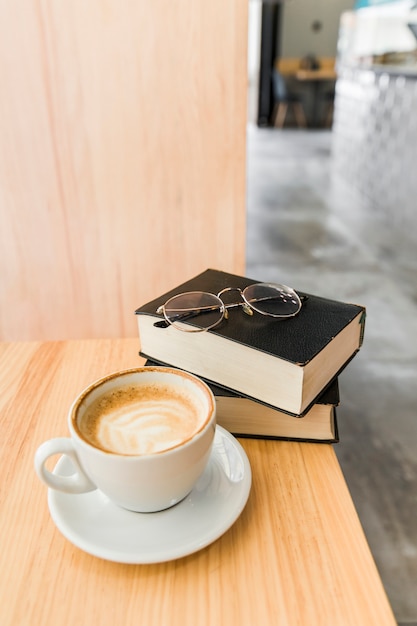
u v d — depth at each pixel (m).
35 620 0.36
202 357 0.53
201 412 0.42
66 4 0.80
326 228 3.19
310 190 4.05
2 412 0.58
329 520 0.44
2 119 0.87
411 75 2.85
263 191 4.00
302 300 0.57
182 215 0.96
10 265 0.99
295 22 6.36
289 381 0.46
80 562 0.41
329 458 0.51
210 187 0.94
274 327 0.50
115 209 0.95
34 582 0.39
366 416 1.48
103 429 0.40
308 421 0.51
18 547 0.42
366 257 2.72
